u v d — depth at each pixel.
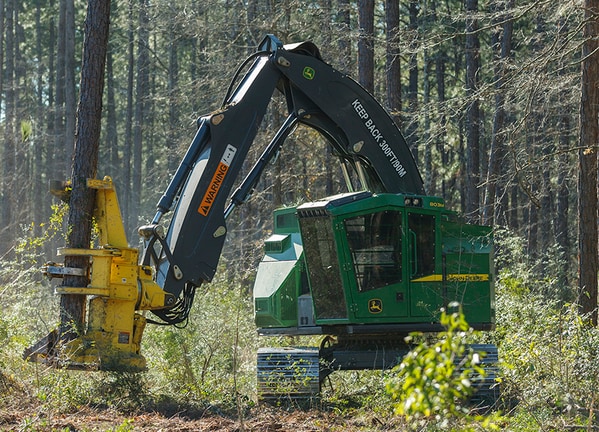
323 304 16.98
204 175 16.03
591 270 22.03
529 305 19.64
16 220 55.59
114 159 80.06
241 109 16.44
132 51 68.88
